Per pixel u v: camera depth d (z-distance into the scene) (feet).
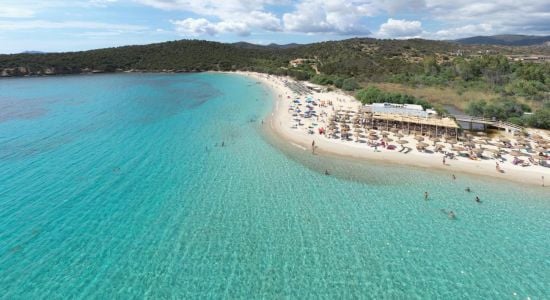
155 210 90.84
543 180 105.29
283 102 239.09
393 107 178.91
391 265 69.92
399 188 103.35
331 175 112.98
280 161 125.70
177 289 63.16
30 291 62.34
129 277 66.08
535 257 72.18
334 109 207.31
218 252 73.56
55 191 101.30
